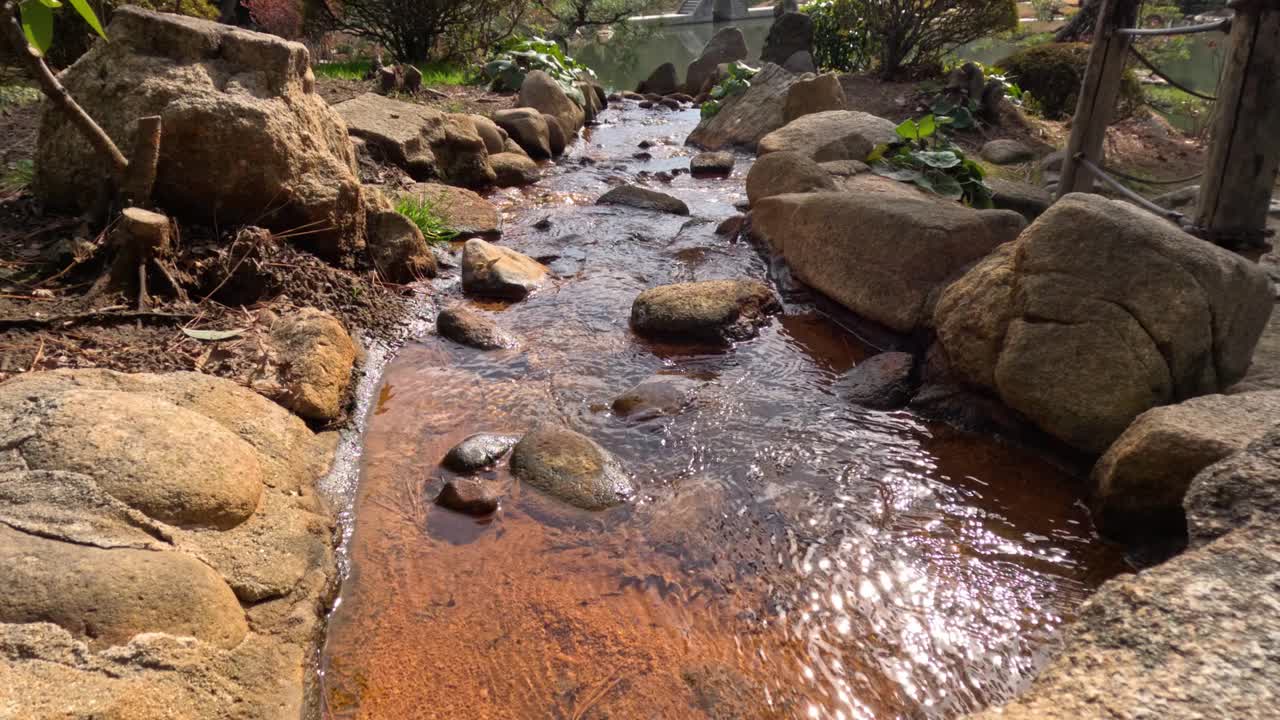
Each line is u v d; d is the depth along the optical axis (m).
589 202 8.22
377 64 12.80
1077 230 3.80
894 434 4.08
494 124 9.66
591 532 3.30
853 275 5.33
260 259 4.78
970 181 7.97
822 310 5.61
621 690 2.58
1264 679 1.68
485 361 4.69
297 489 3.29
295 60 5.46
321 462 3.60
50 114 5.00
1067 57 12.73
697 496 3.53
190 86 4.93
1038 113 12.38
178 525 2.73
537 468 3.60
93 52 5.09
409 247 5.70
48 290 4.28
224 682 2.33
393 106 8.56
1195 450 2.99
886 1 13.54
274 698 2.37
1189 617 1.86
